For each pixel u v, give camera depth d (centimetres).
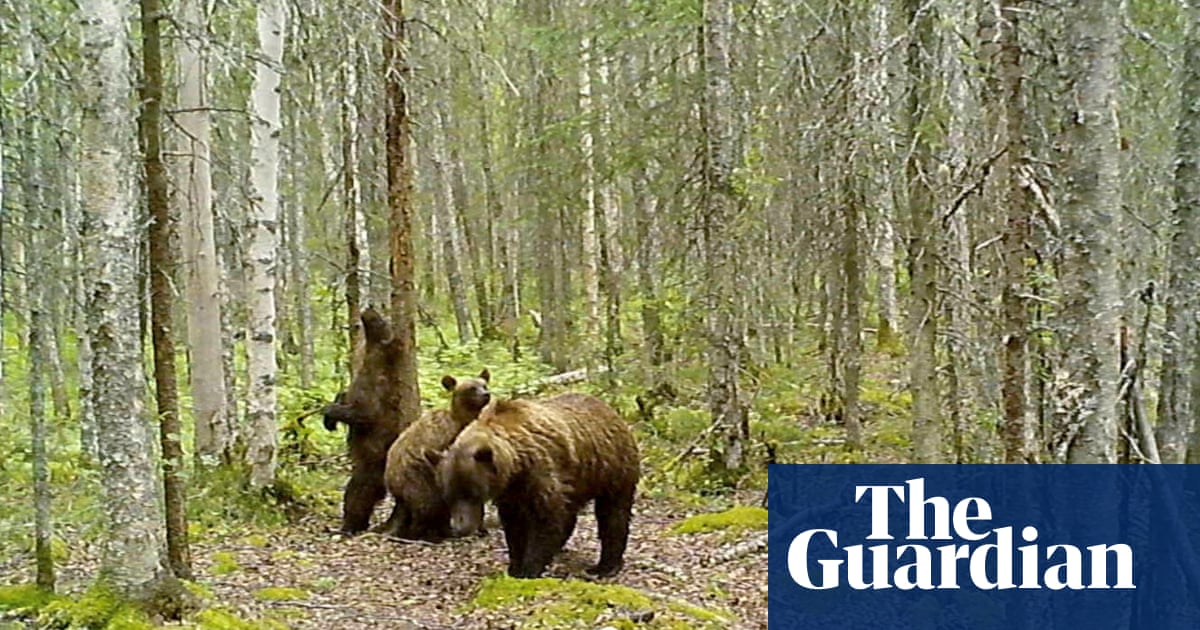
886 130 967
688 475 1347
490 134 2445
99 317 638
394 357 1098
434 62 1789
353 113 1504
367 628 741
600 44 1602
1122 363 670
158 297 738
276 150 1210
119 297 641
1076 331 627
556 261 2409
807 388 1906
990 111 861
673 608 805
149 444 660
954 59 938
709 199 1316
